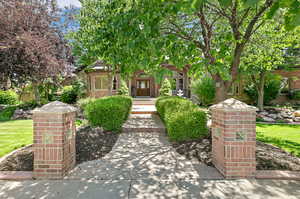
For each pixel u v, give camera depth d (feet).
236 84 48.44
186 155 13.00
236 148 9.72
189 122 15.57
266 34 18.54
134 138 17.74
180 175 10.09
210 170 10.71
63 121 9.87
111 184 9.17
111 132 19.36
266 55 21.53
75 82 53.01
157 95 61.26
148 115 30.94
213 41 13.84
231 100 10.53
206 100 44.57
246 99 46.60
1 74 31.42
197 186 8.95
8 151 13.65
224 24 17.37
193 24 16.62
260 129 23.76
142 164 11.62
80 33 27.14
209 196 8.11
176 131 15.71
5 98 48.93
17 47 29.84
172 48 10.46
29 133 19.98
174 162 11.89
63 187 8.89
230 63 15.60
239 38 13.91
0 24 30.32
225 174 9.71
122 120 19.95
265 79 39.63
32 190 8.63
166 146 15.25
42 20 36.35
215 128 11.19
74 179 9.69
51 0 39.81
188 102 20.54
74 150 11.50
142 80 66.90
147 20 8.45
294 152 13.39
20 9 32.83
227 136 9.73
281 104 47.21
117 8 11.06
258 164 10.91
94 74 54.39
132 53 9.98
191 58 12.42
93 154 13.29
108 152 13.80
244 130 9.72
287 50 34.24
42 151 9.73
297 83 46.96
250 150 9.70
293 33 19.12
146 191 8.52
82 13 26.20
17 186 8.98
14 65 31.32
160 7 8.43
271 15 5.40
